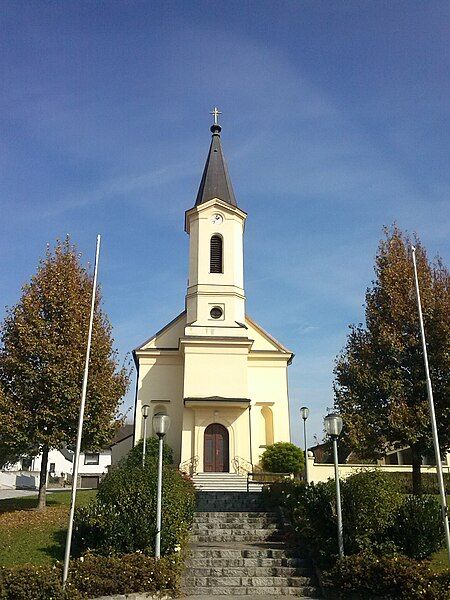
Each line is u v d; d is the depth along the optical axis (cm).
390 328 2438
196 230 4256
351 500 1549
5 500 2622
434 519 1523
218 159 4584
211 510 2320
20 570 1361
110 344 2538
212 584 1534
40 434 2223
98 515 1625
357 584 1388
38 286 2459
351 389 2436
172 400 3997
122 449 4353
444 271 2558
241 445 3716
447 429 2292
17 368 2289
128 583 1400
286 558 1655
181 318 4184
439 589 1275
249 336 4197
